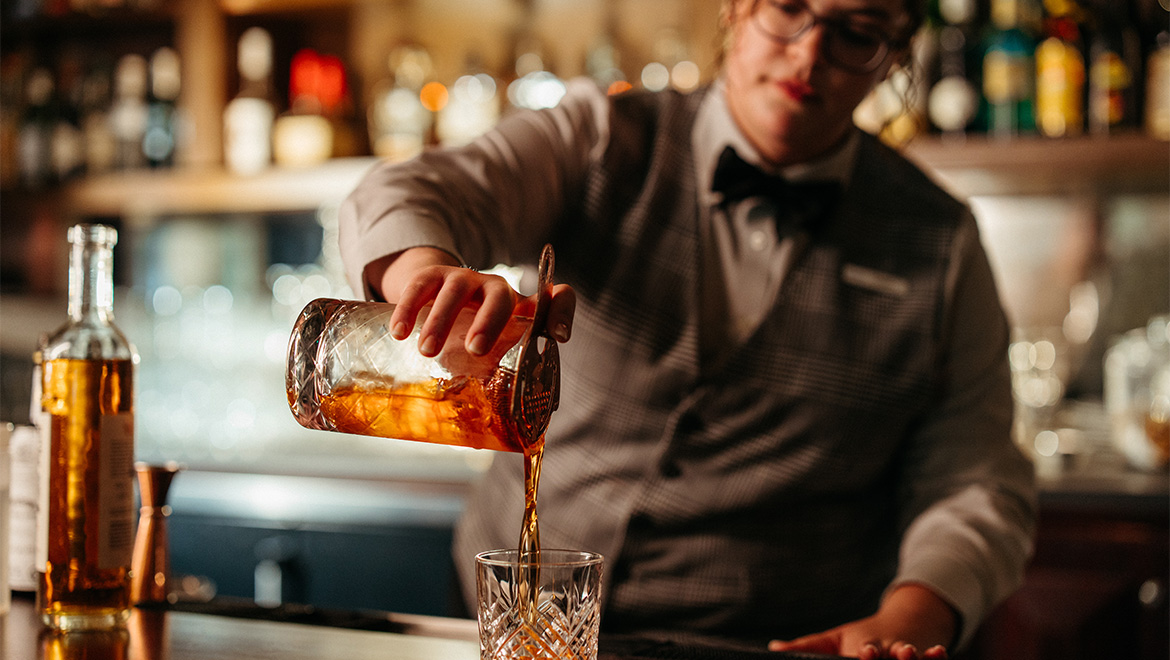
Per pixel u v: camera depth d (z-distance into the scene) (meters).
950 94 2.24
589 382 1.30
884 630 0.96
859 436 1.27
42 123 2.87
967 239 1.32
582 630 0.69
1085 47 2.27
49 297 3.10
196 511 2.33
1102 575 1.88
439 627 0.92
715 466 1.27
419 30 2.82
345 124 2.76
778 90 1.18
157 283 3.09
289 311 2.69
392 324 0.73
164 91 2.81
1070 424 2.41
